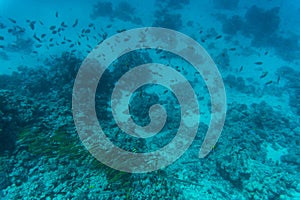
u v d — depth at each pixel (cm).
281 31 2497
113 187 578
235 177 770
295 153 980
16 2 2500
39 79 1188
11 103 693
